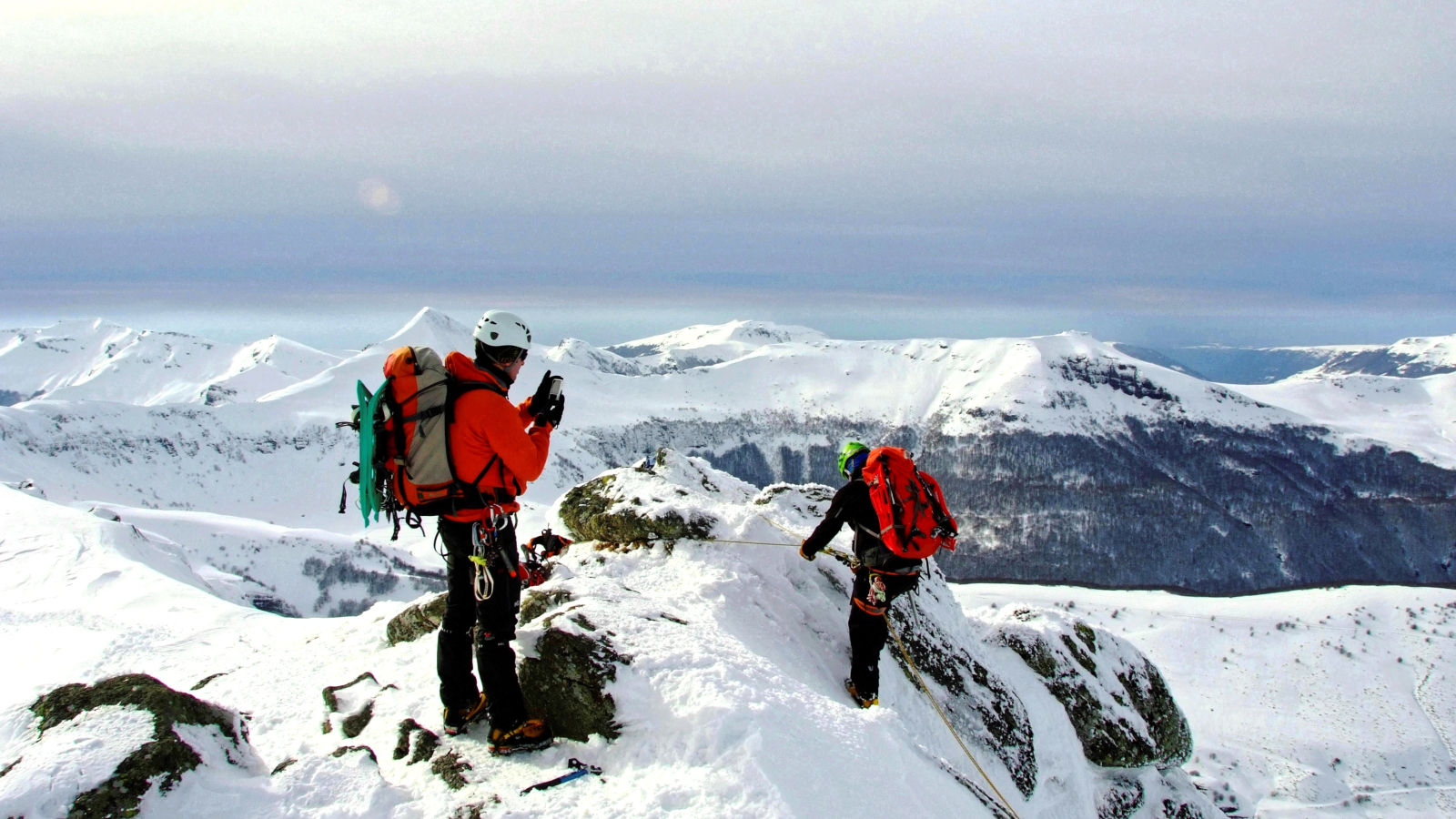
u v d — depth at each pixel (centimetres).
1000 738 761
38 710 364
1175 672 11275
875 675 640
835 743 412
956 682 778
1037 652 912
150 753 329
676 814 341
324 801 362
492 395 408
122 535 1877
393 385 416
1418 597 13275
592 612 510
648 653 464
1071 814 790
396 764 425
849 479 685
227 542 10669
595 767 400
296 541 11069
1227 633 12481
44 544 1692
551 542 576
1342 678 10794
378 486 419
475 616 443
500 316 415
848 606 762
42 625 1134
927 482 638
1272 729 9506
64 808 299
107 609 1223
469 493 416
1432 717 9588
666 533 759
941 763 466
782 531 787
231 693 561
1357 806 7750
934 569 894
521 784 385
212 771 348
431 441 405
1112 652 995
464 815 358
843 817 357
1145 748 912
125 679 379
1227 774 8525
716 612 629
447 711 448
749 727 391
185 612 1145
